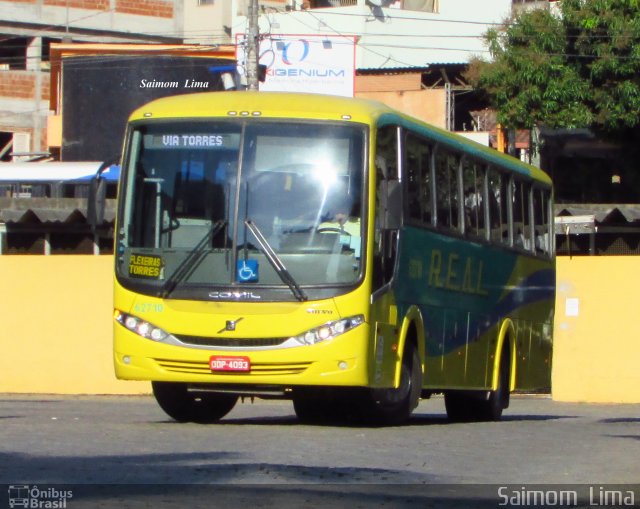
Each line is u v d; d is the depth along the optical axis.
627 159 52.22
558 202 53.19
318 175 18.33
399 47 67.25
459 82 62.84
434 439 18.00
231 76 57.88
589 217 39.84
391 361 19.20
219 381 17.97
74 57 59.12
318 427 19.61
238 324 17.88
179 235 18.41
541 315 29.19
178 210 18.52
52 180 45.31
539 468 14.70
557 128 50.09
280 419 23.08
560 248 41.75
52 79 61.06
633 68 47.84
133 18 70.75
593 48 48.50
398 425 20.66
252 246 18.11
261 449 15.31
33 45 67.62
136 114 19.11
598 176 53.06
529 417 27.66
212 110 18.75
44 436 16.62
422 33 67.81
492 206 25.27
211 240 18.22
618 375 33.56
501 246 25.64
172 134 18.78
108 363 32.59
